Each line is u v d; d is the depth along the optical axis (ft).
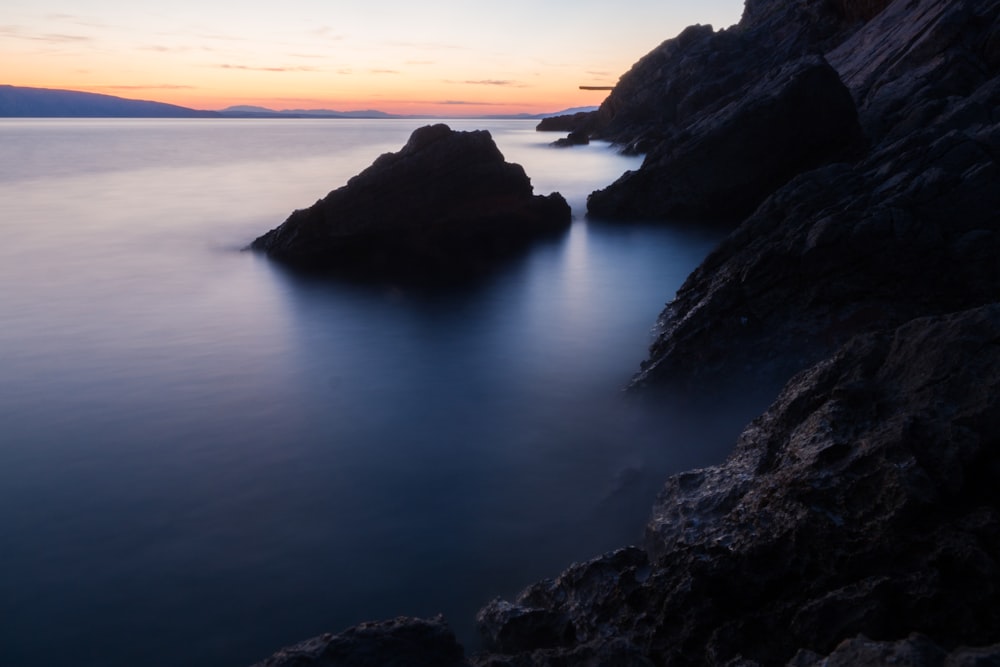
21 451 45.91
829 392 26.40
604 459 43.47
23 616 30.55
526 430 47.75
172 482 41.83
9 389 56.49
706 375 47.42
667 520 26.91
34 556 34.73
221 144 413.39
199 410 52.34
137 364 62.34
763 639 19.26
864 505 19.86
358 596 31.60
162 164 269.23
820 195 53.78
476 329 71.56
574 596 24.57
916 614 17.51
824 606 18.33
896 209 46.24
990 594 17.01
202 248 115.96
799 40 233.55
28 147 366.43
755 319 47.50
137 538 36.19
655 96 300.40
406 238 114.01
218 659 28.17
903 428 20.38
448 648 18.06
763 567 20.58
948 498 19.17
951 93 107.96
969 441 19.52
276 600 31.45
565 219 130.41
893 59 126.52
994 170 46.80
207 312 78.95
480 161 119.24
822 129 114.93
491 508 38.34
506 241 117.19
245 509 38.86
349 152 344.08
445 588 32.04
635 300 82.07
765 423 29.09
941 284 44.45
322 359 63.36
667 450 43.83
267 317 76.95
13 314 77.66
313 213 108.78
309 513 38.32
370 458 44.45
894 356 24.77
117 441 47.37
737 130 119.55
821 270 46.42
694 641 20.16
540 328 71.36
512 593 31.53
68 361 63.10
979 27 114.93
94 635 29.43
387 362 62.23
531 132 617.21
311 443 46.78
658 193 129.80
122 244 118.32
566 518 37.24
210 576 33.09
